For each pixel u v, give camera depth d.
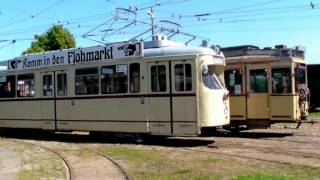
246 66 21.72
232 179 11.47
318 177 11.68
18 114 23.95
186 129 18.30
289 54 21.09
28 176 13.33
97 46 20.72
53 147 19.55
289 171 12.56
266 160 14.45
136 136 19.98
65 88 21.88
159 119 18.88
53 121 22.36
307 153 15.79
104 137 22.06
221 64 19.36
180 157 15.57
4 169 14.55
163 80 18.78
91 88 20.91
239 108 21.83
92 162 15.34
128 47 19.66
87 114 21.05
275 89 21.28
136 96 19.45
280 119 21.19
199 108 18.14
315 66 38.50
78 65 21.36
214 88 18.77
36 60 23.11
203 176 12.18
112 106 20.19
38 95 23.00
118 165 14.51
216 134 21.61
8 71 24.42
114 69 20.11
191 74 18.22
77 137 23.28
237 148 17.42
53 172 13.93
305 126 26.27
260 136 21.48
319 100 38.31
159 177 12.40
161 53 18.81
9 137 24.44
